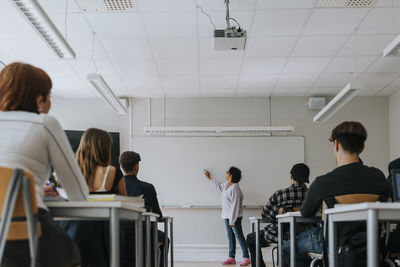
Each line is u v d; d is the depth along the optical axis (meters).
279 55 5.93
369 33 5.17
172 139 8.10
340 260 2.31
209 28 5.02
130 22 4.84
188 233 7.90
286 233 4.00
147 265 3.07
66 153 1.67
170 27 4.99
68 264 1.60
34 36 5.21
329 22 4.85
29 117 1.61
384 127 8.07
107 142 2.72
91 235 2.36
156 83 7.28
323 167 8.02
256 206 7.89
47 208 1.61
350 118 8.10
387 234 2.37
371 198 2.25
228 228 7.36
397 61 6.18
